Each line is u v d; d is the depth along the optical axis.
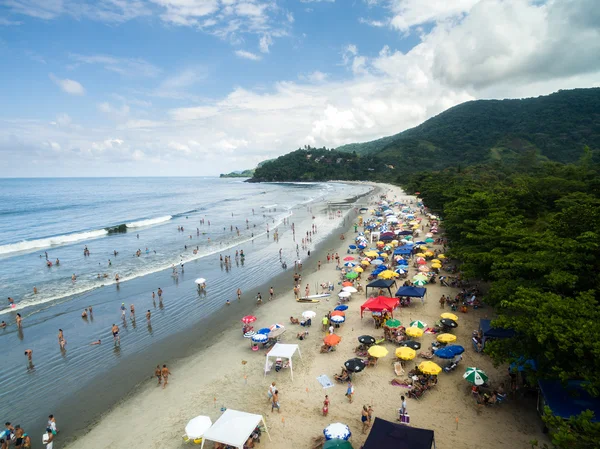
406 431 14.48
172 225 86.12
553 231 25.61
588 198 42.78
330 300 34.88
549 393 15.59
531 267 19.83
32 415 19.91
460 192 57.81
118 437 17.89
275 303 35.16
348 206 114.56
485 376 18.61
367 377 21.56
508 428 16.70
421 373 21.05
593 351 12.45
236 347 26.72
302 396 20.22
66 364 25.17
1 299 38.19
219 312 33.72
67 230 79.50
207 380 22.44
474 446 15.83
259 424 18.06
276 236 66.38
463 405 18.55
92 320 32.66
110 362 25.30
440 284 35.91
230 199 159.62
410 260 46.06
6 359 26.00
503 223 32.34
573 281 17.55
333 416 18.39
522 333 16.80
